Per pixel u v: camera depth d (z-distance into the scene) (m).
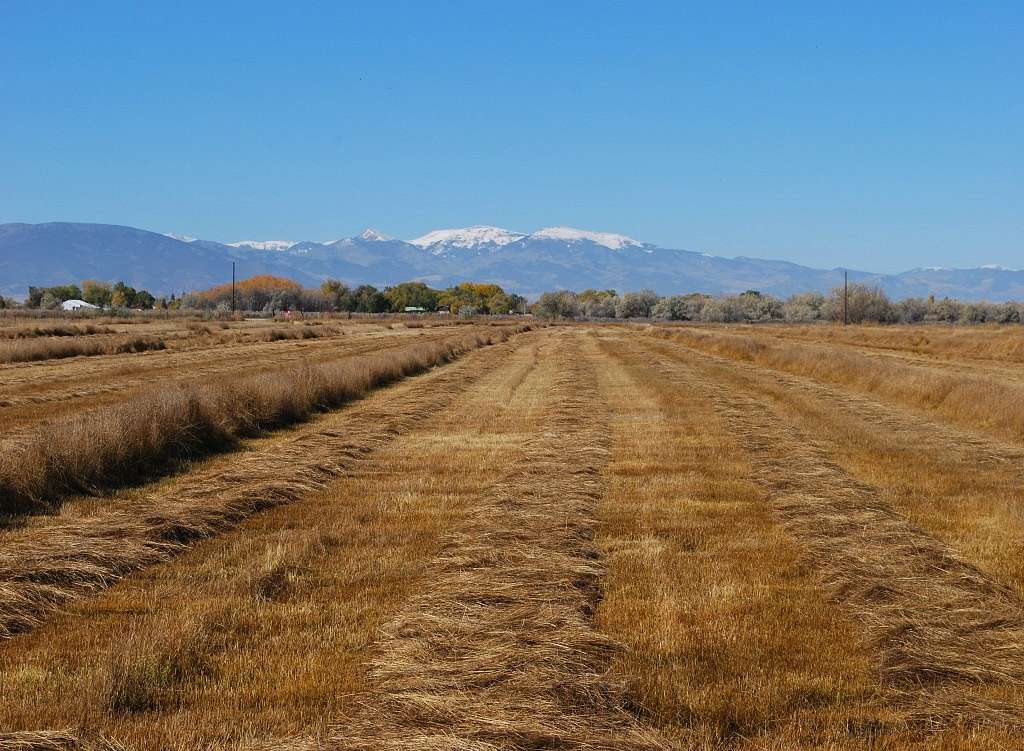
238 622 8.09
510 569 9.49
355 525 11.73
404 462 16.61
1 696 6.53
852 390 30.48
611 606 8.66
